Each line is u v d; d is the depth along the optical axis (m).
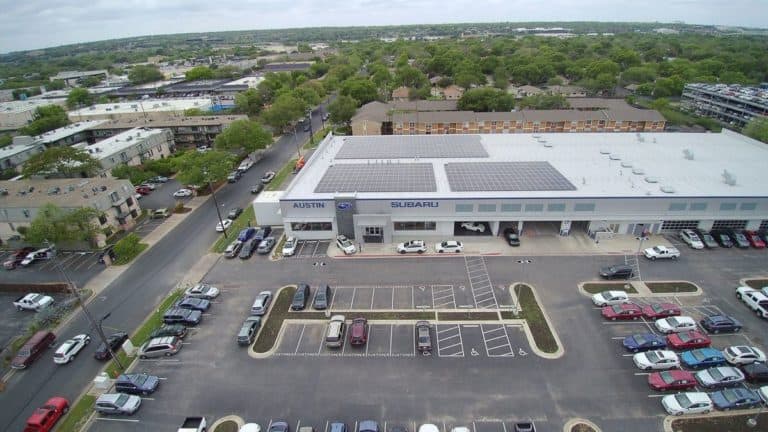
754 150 82.81
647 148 85.38
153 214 80.69
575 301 51.31
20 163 102.25
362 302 52.84
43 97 195.25
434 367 42.53
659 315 47.75
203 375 43.00
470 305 51.44
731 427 35.59
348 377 41.84
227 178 97.25
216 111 152.12
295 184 71.38
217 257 65.38
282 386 41.16
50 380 43.84
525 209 64.19
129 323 51.91
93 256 67.88
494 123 118.62
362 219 65.12
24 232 70.56
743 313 48.56
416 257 62.12
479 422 36.62
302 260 63.00
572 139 92.69
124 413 39.06
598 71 191.88
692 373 40.53
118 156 96.88
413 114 124.12
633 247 62.28
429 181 70.81
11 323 53.75
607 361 42.50
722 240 61.25
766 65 194.00
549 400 38.41
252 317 49.62
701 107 149.88
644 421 36.31
